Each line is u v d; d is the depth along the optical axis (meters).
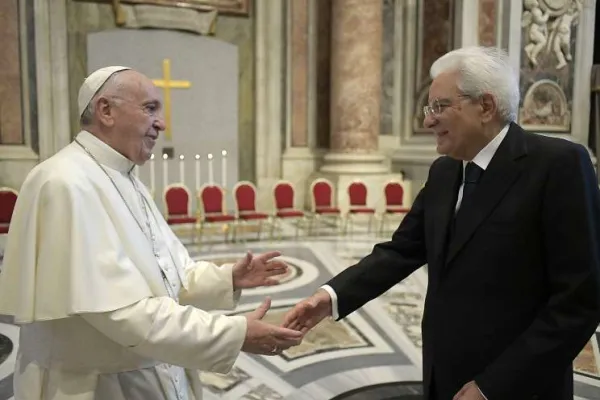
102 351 1.86
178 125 10.38
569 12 10.75
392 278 2.25
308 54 11.26
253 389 3.69
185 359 1.75
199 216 8.45
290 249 8.12
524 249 1.79
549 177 1.76
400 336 4.72
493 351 1.83
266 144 11.15
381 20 10.71
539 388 1.72
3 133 8.95
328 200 9.40
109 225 1.80
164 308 1.76
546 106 10.70
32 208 1.77
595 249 1.71
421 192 2.29
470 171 1.92
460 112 1.83
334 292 2.20
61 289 1.71
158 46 10.14
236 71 10.88
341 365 4.11
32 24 9.06
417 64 10.95
